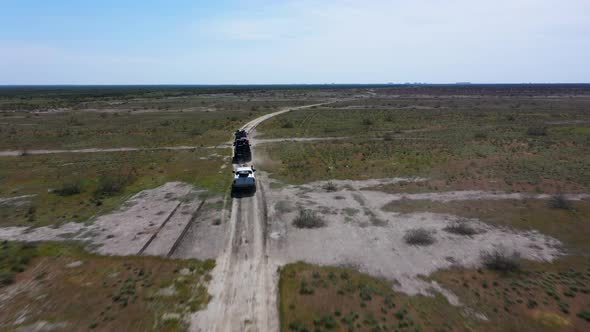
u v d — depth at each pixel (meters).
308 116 70.88
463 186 24.56
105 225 18.83
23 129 53.88
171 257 15.33
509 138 42.69
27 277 13.67
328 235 17.38
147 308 11.69
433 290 12.60
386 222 18.89
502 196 22.42
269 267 14.45
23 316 11.23
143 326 10.80
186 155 36.62
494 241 16.44
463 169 28.78
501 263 13.95
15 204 22.20
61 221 19.42
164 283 13.23
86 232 17.94
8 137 47.09
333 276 13.57
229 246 16.38
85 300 12.14
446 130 50.72
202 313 11.50
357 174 28.39
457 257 15.01
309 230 18.00
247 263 14.80
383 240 16.77
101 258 15.20
